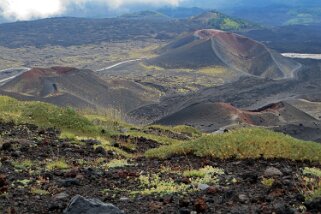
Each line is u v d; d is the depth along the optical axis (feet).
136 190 57.31
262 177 64.08
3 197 51.34
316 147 90.68
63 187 58.18
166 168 76.28
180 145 97.19
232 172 71.97
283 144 89.71
